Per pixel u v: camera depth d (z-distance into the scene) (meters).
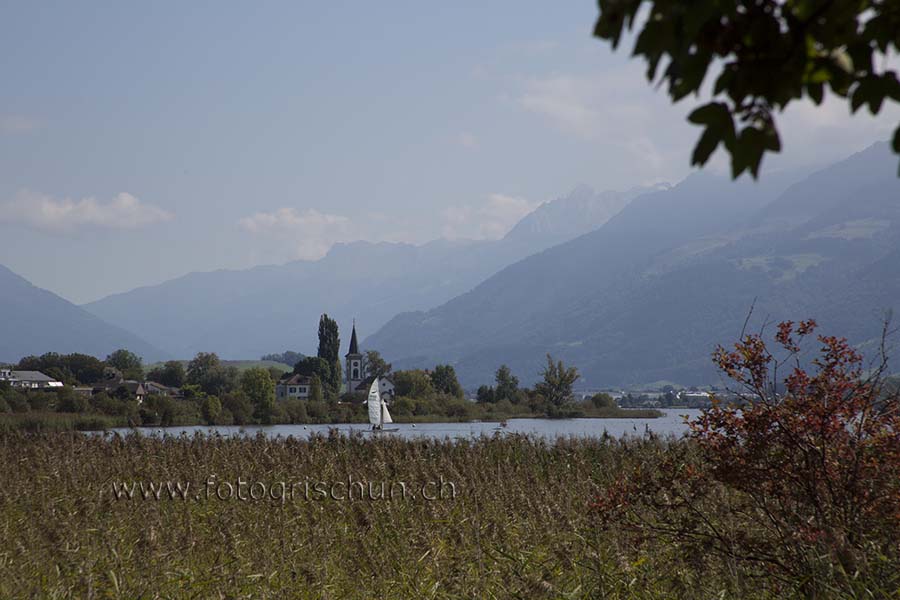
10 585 29.14
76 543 34.59
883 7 8.98
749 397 27.17
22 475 55.03
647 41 8.96
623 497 29.20
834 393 25.92
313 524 38.91
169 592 30.02
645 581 27.41
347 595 30.42
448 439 73.50
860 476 25.52
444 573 30.70
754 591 25.59
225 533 35.72
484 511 40.72
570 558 29.78
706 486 28.48
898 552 24.22
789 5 8.97
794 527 25.81
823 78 9.08
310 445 72.12
